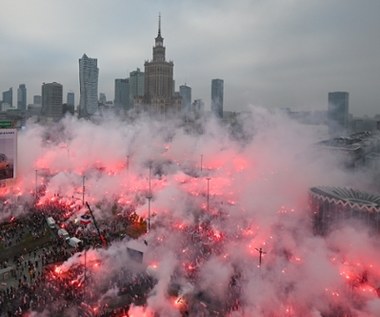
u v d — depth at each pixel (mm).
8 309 48688
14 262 63281
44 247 69812
